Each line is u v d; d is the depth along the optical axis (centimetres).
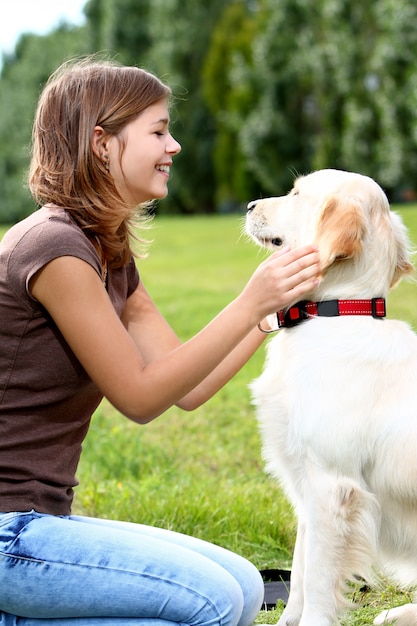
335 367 281
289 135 2955
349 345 283
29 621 240
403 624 301
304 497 286
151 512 398
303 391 281
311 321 293
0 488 235
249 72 2961
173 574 234
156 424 598
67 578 230
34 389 237
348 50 2578
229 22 3484
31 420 239
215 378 297
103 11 3953
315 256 238
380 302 294
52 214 239
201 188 3681
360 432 277
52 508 243
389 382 280
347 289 292
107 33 3831
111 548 233
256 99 3012
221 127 3291
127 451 526
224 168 3319
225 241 2000
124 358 235
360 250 285
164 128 257
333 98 2720
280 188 3020
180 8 3688
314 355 285
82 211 245
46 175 247
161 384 236
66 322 231
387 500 284
